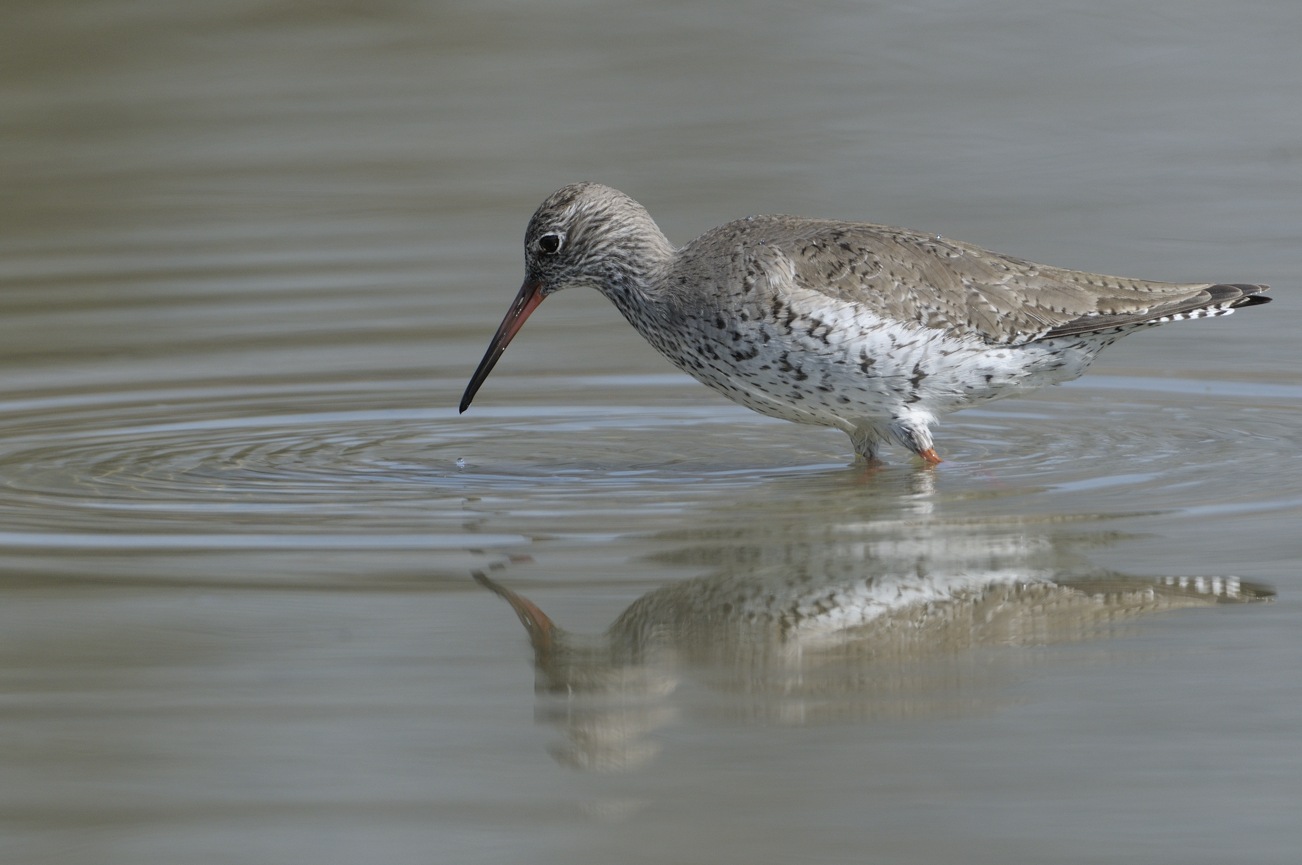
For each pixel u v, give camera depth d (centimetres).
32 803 809
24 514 1267
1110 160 2455
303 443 1518
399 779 829
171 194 2445
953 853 741
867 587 1080
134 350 1862
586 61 2925
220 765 847
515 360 1852
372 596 1076
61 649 989
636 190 2342
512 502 1307
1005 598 1057
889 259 1370
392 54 2947
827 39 3005
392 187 2456
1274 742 843
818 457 1470
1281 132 2548
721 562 1136
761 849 748
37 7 3017
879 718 886
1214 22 3041
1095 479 1344
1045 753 838
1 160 2553
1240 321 1914
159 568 1133
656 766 834
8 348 1867
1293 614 1014
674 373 1808
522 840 763
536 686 938
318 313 1997
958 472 1388
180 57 2905
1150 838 752
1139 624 1010
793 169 2425
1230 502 1256
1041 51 2930
